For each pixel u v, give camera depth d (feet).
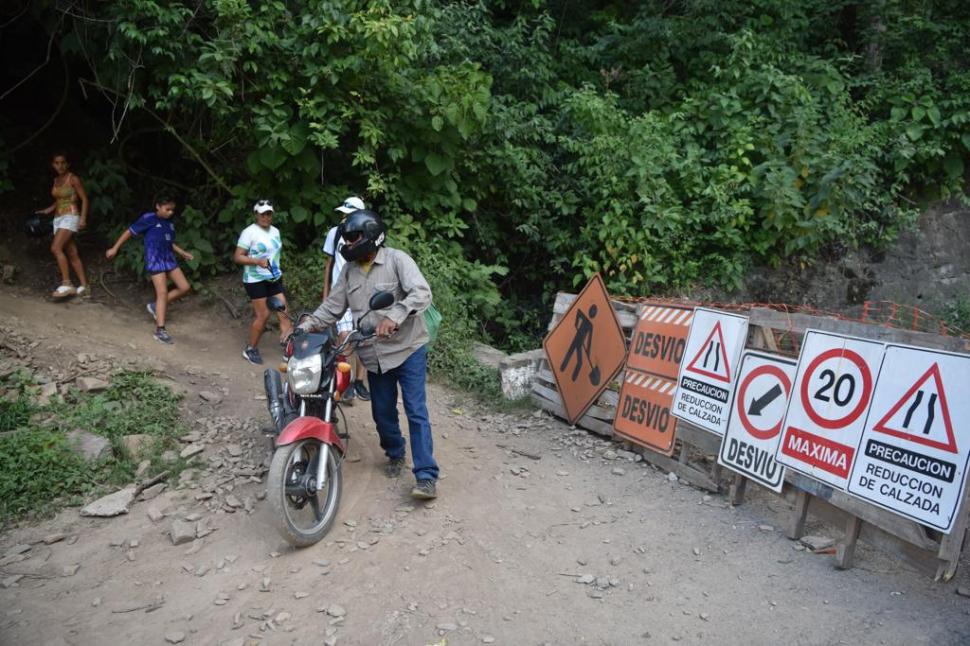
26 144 31.83
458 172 32.24
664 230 32.07
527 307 35.70
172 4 24.68
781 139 33.68
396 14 27.25
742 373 16.24
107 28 25.63
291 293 28.32
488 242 33.53
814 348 14.62
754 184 32.89
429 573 13.25
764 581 13.00
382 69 27.78
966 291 38.83
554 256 34.86
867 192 34.04
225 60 24.73
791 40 40.86
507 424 21.68
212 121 29.25
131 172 32.48
